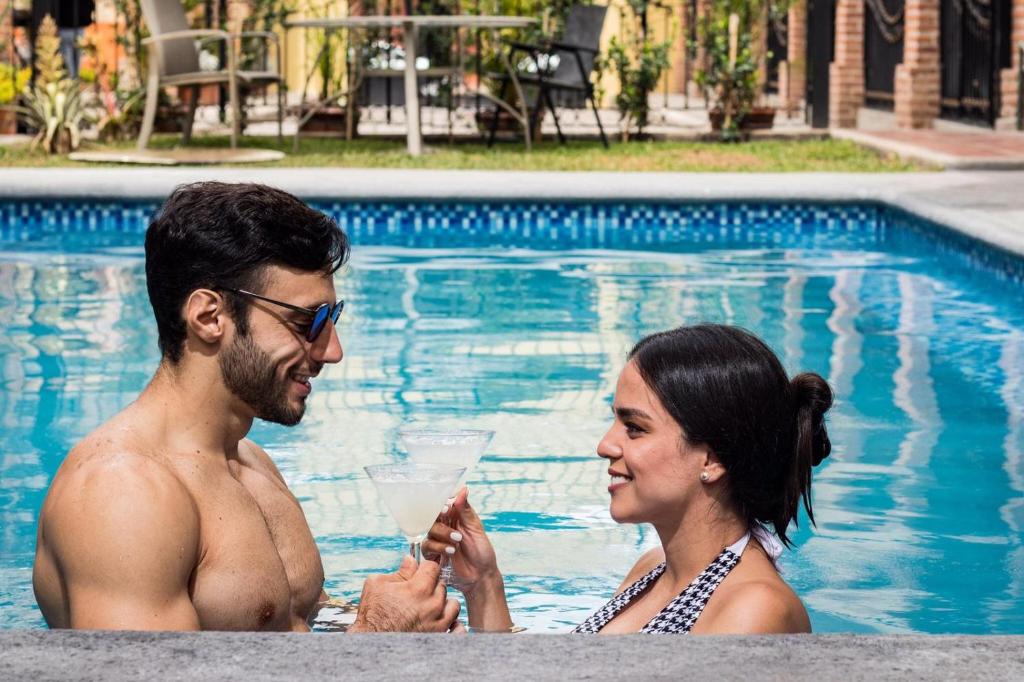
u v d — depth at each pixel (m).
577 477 5.35
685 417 2.43
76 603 2.35
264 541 2.61
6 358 7.29
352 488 5.20
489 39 16.53
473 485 5.25
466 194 11.84
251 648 1.97
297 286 2.52
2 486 5.25
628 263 10.39
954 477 5.43
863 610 4.11
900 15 18.64
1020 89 16.45
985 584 4.31
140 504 2.37
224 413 2.59
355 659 1.94
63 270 9.88
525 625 3.89
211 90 20.42
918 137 16.08
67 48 17.09
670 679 1.87
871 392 6.75
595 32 15.77
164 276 2.51
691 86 23.89
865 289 9.43
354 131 16.80
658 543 4.61
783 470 2.47
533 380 6.87
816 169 13.62
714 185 11.95
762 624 2.29
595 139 16.97
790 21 21.00
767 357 2.47
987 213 10.39
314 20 14.50
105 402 6.44
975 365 7.32
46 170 12.59
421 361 7.27
